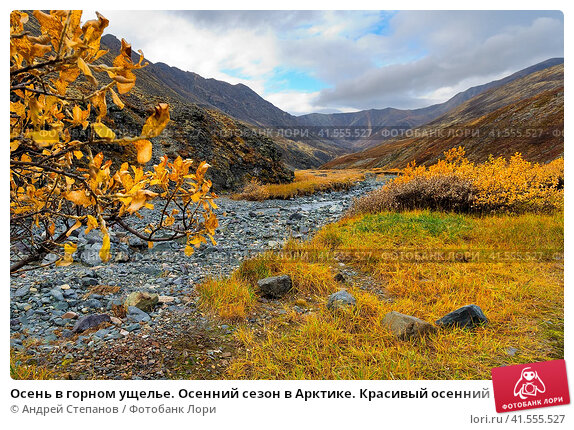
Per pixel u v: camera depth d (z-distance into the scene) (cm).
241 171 2481
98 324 385
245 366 324
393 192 1104
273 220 1170
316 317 423
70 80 113
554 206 928
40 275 537
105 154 1527
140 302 430
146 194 120
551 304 458
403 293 497
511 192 948
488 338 368
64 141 135
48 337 358
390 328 384
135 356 328
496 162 1241
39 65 105
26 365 300
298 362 331
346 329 397
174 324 398
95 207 119
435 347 353
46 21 103
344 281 550
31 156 168
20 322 388
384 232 771
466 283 510
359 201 1159
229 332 388
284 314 438
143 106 2228
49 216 179
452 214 948
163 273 579
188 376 304
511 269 570
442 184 1051
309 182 2477
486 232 747
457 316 398
